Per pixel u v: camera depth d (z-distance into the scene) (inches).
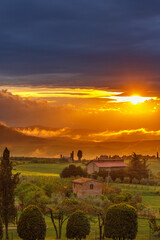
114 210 2241.6
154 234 2581.2
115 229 2207.2
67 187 4507.9
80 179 4392.2
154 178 6378.0
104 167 6830.7
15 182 2445.9
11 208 2409.0
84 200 3484.3
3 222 2425.0
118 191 4510.3
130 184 5802.2
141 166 6437.0
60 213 2532.0
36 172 7057.1
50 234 2573.8
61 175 6033.5
